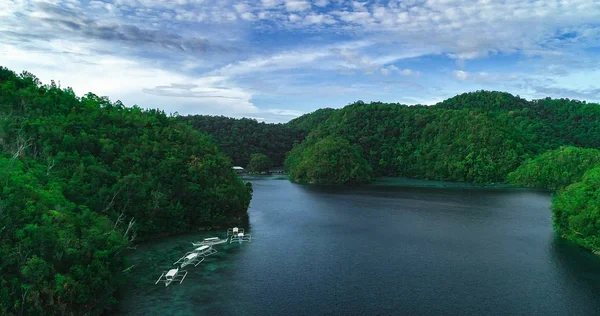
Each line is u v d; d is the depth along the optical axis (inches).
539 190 7411.4
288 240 3255.4
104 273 1884.8
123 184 3031.5
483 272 2482.8
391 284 2272.4
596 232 2930.6
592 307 1973.4
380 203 5442.9
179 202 3398.1
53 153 3006.9
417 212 4694.9
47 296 1640.0
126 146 3513.8
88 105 3959.2
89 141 3294.8
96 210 2753.4
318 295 2108.8
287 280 2326.5
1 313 1514.5
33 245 1743.4
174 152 3799.2
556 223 3472.0
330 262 2669.8
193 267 2541.8
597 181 3245.6
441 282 2306.8
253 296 2086.6
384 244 3147.1
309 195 6309.1
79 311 1755.7
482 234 3521.2
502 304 2006.6
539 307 1973.4
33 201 2010.3
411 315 1883.6
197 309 1921.8
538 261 2716.5
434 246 3095.5
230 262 2652.6
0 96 3427.7
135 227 2994.6
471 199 5964.6
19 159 2591.0
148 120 4148.6
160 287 2190.0
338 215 4451.3
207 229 3595.0
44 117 3353.8
